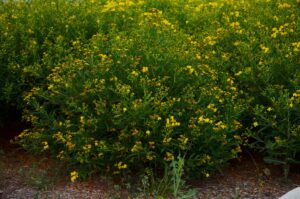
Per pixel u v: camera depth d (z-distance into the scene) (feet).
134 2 26.27
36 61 19.30
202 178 16.49
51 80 17.48
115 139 16.15
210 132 15.88
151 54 17.38
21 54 19.27
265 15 22.80
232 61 19.60
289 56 18.08
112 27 21.53
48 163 17.31
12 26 20.40
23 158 17.70
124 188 15.74
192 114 16.30
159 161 16.03
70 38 20.86
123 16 22.65
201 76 17.47
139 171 16.44
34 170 16.80
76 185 15.96
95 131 16.16
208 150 16.16
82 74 16.80
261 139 17.63
